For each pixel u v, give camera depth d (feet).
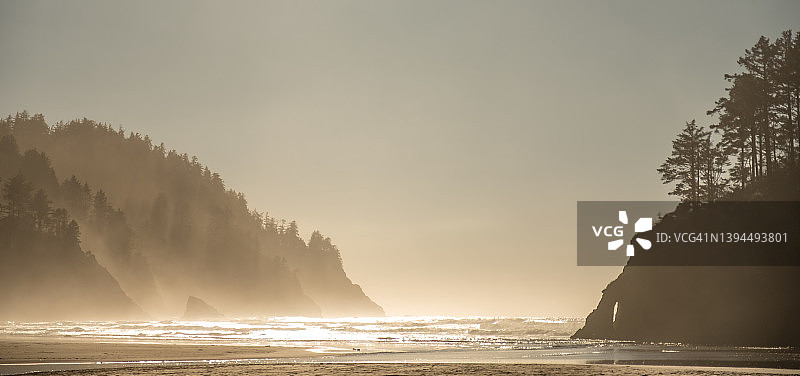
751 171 544.62
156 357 353.72
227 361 332.19
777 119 524.52
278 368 291.79
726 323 468.75
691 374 268.00
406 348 444.55
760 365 307.37
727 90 565.53
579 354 384.68
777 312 444.96
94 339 558.15
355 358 354.54
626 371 280.10
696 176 602.44
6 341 505.25
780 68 522.88
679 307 506.07
